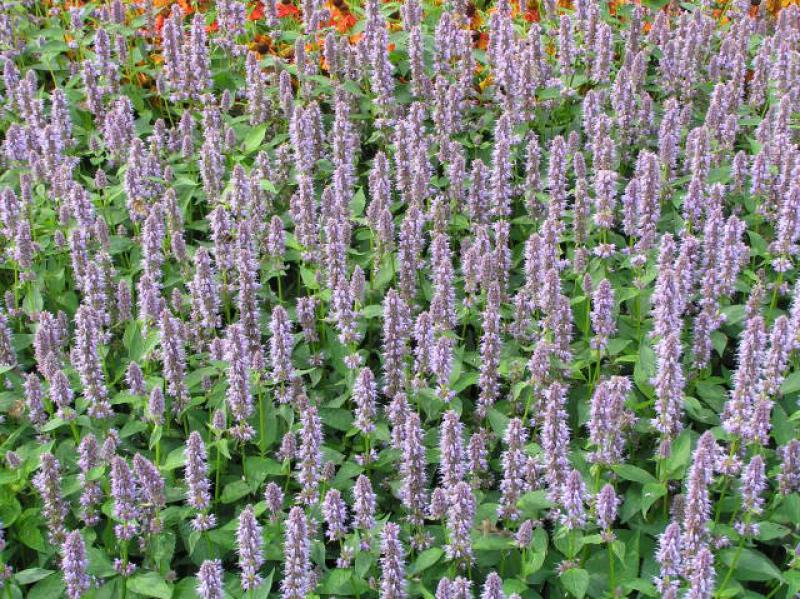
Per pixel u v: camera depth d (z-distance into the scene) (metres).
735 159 2.25
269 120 2.44
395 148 2.29
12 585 1.87
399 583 1.82
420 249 2.15
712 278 2.05
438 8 2.70
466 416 2.07
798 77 2.42
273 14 2.58
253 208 2.19
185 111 2.36
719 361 2.15
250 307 2.04
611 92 2.41
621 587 1.86
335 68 2.45
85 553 1.82
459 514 1.83
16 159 2.28
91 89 2.44
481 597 1.82
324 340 2.14
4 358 2.04
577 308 2.17
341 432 2.08
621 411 1.88
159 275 2.14
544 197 2.24
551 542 1.94
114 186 2.30
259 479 1.97
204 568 1.78
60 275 2.20
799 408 2.05
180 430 2.05
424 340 1.98
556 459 1.86
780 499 1.92
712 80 2.49
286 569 1.81
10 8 2.63
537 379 1.97
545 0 2.56
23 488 1.97
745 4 2.67
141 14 2.72
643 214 2.11
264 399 2.00
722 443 2.01
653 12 2.71
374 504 1.85
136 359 2.05
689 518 1.81
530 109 2.35
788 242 2.10
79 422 1.96
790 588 1.85
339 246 2.07
